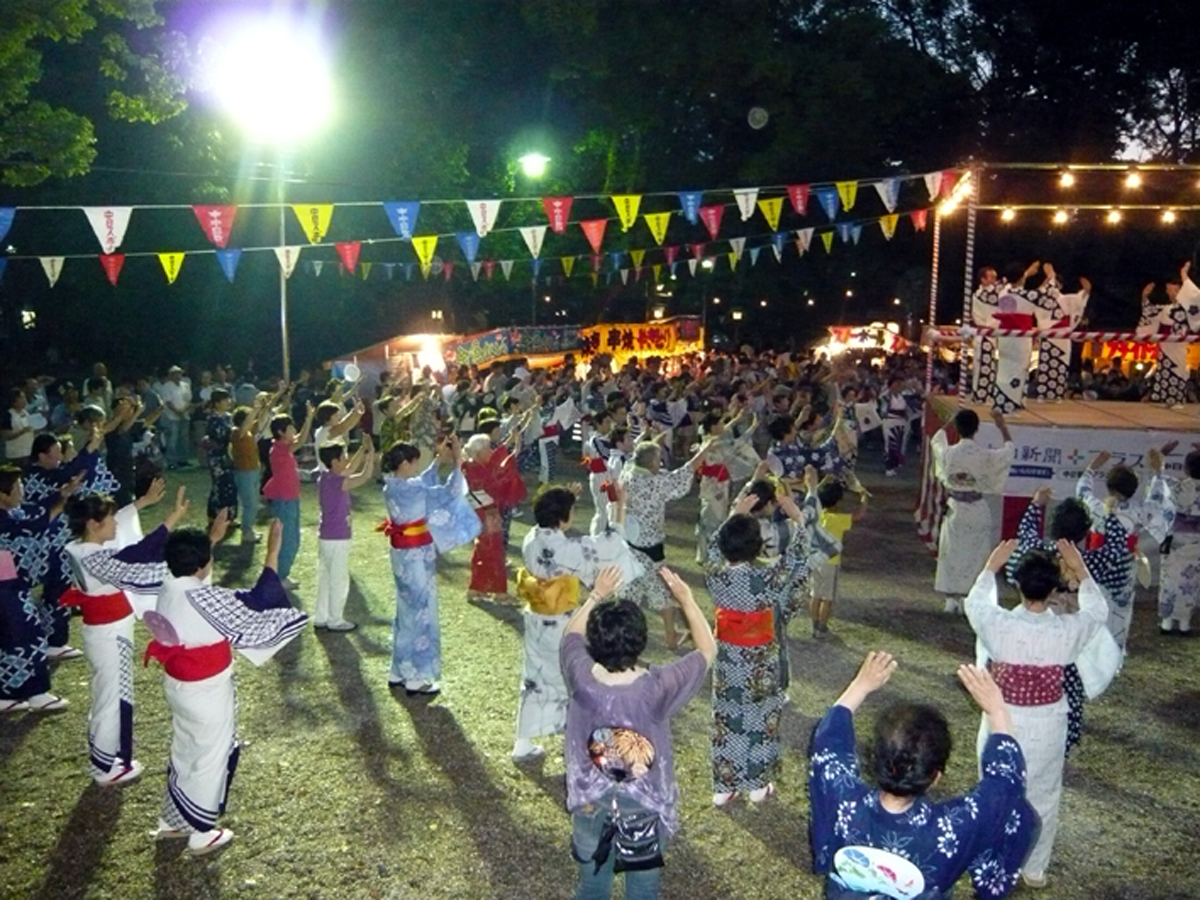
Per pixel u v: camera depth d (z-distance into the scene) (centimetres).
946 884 296
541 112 2789
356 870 502
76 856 514
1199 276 2822
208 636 507
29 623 691
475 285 2889
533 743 628
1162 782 605
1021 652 460
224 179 1875
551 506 604
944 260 3111
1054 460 1084
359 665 786
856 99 2848
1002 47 3192
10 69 1161
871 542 1261
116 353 2602
